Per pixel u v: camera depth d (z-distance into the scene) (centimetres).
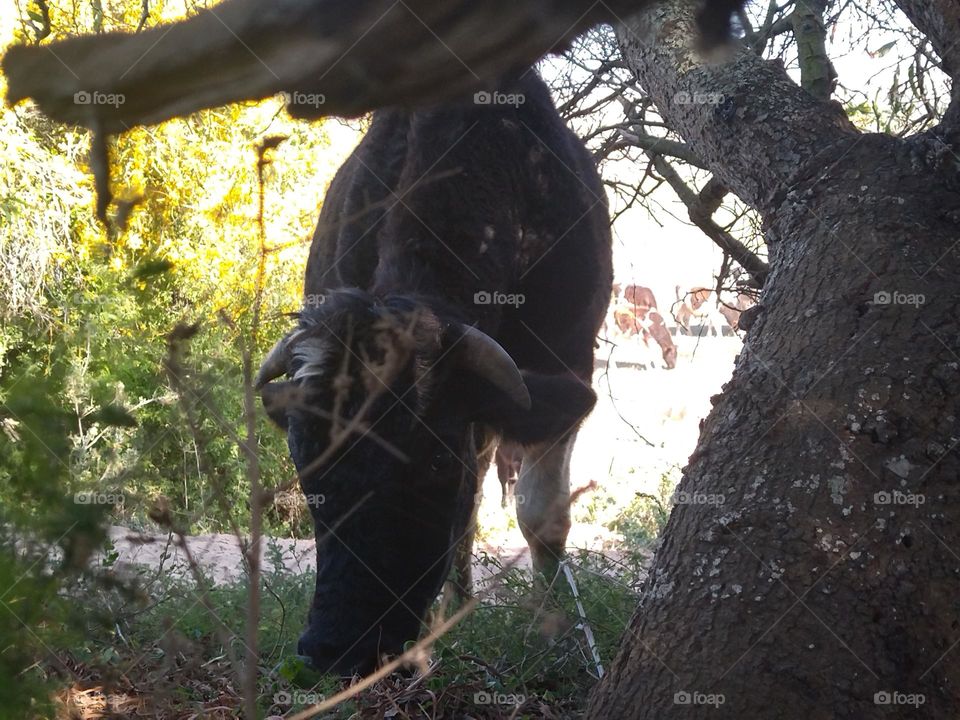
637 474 1142
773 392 287
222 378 192
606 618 445
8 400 181
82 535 182
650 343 1609
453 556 399
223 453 606
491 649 406
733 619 256
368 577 360
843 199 319
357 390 362
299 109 134
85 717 308
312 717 330
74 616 200
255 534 176
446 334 385
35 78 137
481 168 476
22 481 180
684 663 257
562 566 454
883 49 607
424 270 443
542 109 535
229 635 245
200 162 864
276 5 126
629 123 714
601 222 592
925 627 252
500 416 396
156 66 130
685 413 1464
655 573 281
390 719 342
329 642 355
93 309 206
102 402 192
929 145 321
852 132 368
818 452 270
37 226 804
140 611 366
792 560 258
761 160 372
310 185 1020
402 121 495
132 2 729
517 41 126
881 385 274
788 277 314
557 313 527
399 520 364
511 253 482
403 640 365
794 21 579
